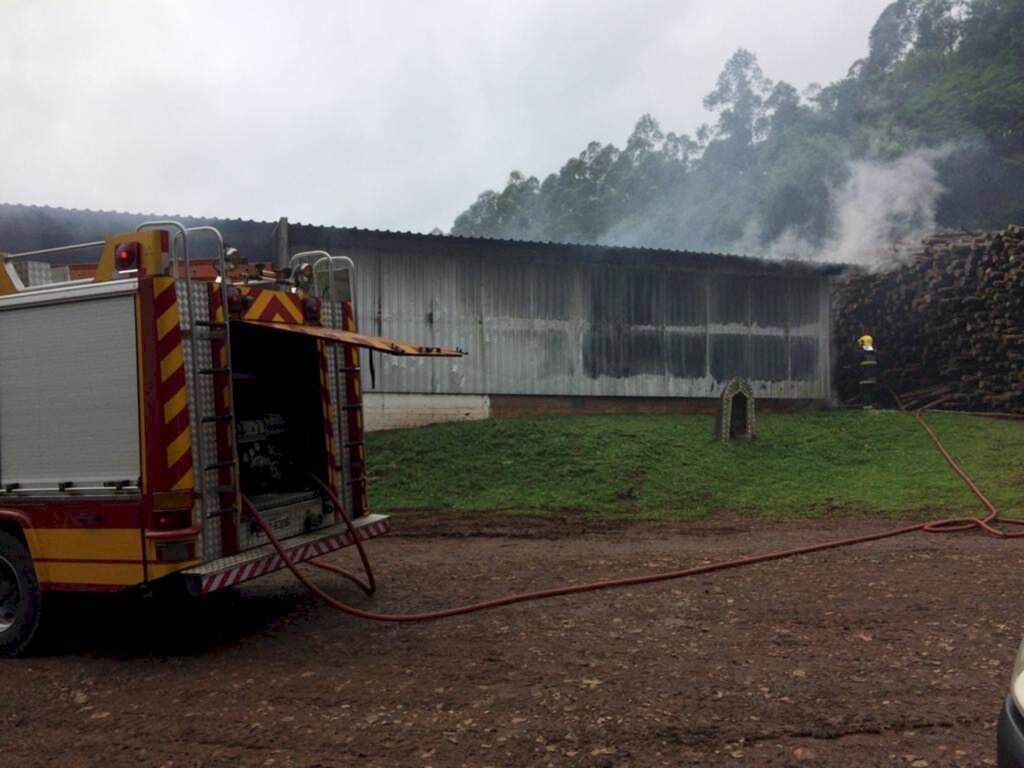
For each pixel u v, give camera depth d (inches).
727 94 1998.0
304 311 287.0
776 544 376.8
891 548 358.9
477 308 717.9
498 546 396.5
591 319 756.0
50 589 245.3
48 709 206.4
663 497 501.4
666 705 187.3
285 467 293.6
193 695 209.8
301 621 274.8
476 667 218.5
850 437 642.2
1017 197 1272.1
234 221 620.4
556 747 169.0
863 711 181.3
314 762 167.2
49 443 245.8
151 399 229.0
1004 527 406.6
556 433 633.0
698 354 792.9
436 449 607.5
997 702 184.9
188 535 229.8
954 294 755.4
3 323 254.1
